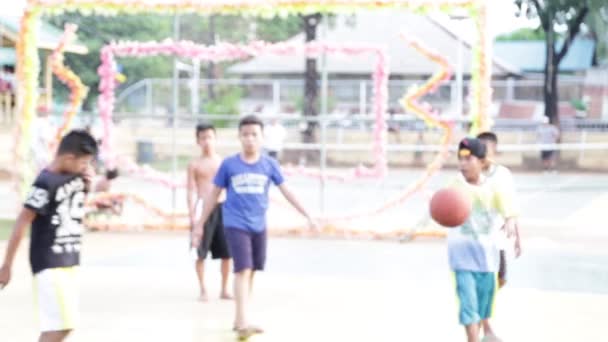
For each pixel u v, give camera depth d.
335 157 43.88
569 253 17.53
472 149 9.55
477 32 18.64
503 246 10.31
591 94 52.38
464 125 39.81
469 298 9.49
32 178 19.62
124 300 12.92
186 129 43.16
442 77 19.81
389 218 22.97
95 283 14.18
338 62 50.88
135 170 21.11
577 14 43.50
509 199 9.62
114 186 30.50
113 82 21.03
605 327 11.52
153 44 20.55
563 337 10.99
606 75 52.06
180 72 48.53
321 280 14.65
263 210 11.14
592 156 43.22
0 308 12.18
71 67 44.81
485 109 18.80
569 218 23.44
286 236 19.91
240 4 18.77
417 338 10.93
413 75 48.91
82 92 20.59
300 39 45.78
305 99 43.56
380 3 18.47
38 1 19.22
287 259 16.75
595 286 14.23
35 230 8.25
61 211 8.26
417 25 47.25
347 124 45.91
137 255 16.97
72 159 8.33
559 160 43.38
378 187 30.50
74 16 42.06
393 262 16.50
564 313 12.32
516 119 47.81
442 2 18.56
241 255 10.94
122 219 21.61
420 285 14.30
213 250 13.04
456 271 9.59
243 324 10.74
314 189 31.67
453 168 41.47
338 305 12.77
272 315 12.11
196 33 56.41
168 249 17.77
